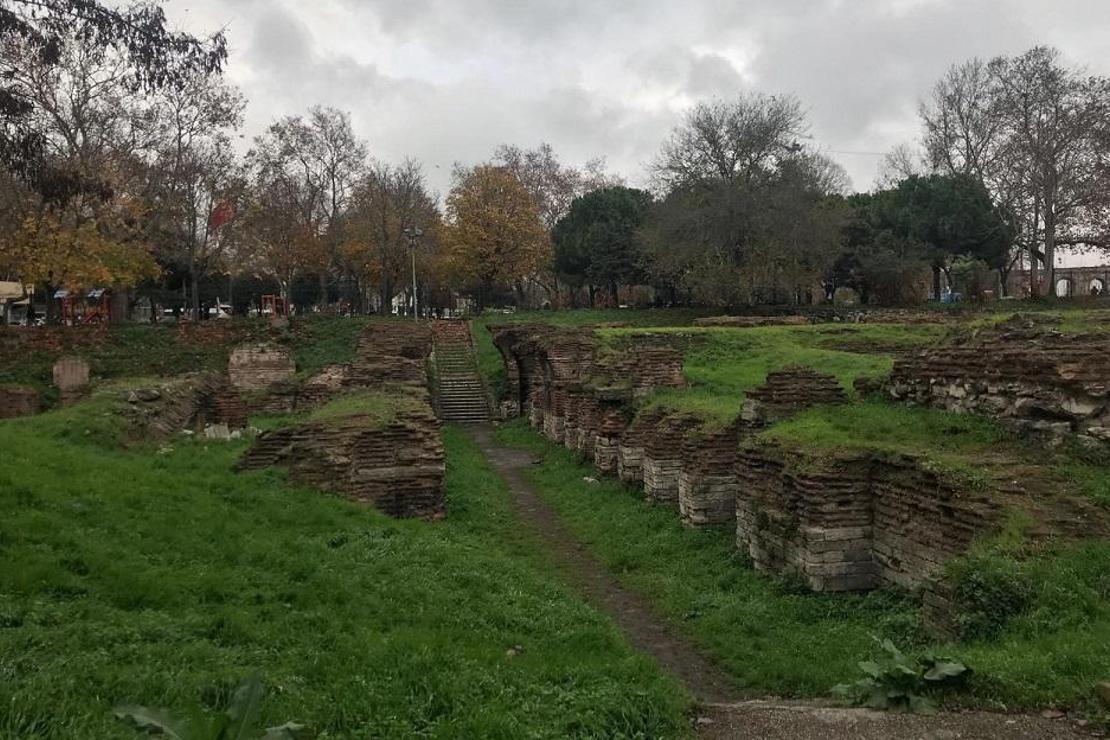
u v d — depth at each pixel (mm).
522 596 10148
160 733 4527
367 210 56375
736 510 13086
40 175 12969
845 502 10203
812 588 10172
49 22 11914
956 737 5391
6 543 8906
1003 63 45469
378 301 81688
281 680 6148
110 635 6777
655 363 22125
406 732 5441
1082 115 41969
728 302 48906
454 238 56750
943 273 62000
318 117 52906
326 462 14875
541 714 5844
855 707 6125
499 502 18578
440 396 38750
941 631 7746
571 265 62031
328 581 9391
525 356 34062
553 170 72188
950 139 50531
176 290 60344
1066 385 9344
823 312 46969
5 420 20656
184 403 25016
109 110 38719
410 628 8117
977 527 8250
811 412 12844
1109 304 40688
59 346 39844
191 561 9562
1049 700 5730
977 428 10312
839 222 46156
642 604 11633
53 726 4969
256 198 47188
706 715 6270
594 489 19484
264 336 42969
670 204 49062
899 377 12664
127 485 12562
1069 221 43625
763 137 48031
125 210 38188
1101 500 8102
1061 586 7082
